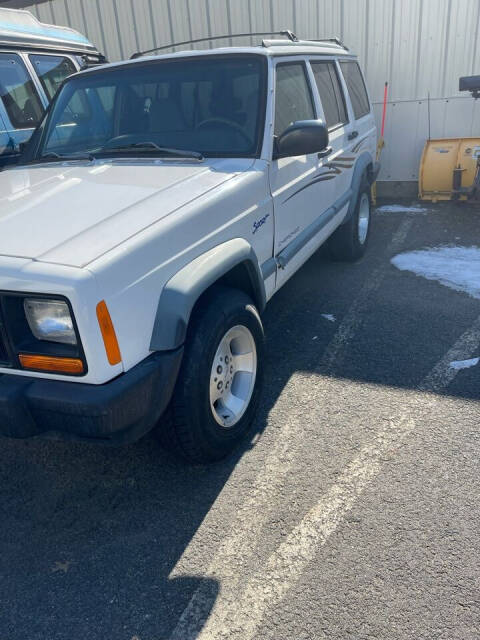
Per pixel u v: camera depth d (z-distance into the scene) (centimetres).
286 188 355
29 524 263
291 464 288
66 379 215
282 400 344
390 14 773
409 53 786
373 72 811
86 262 208
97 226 237
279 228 354
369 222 614
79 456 309
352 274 552
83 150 366
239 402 301
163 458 302
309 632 203
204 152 337
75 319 203
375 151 631
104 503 273
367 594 215
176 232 246
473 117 793
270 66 354
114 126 369
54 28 590
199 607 216
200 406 262
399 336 416
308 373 373
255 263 307
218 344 270
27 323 217
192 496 272
